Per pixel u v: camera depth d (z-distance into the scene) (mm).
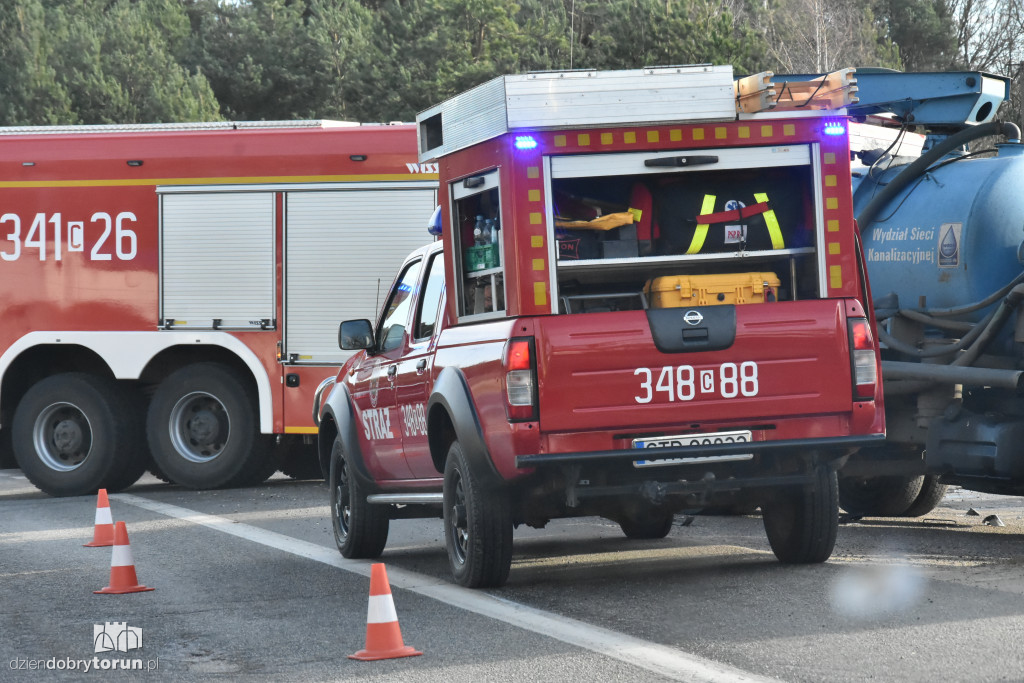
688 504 9234
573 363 8477
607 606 8562
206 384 17844
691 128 8883
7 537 13477
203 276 17781
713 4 57156
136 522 14336
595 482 8961
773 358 8680
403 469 10711
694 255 8922
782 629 7609
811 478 9102
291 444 19062
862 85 13133
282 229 17609
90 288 18047
